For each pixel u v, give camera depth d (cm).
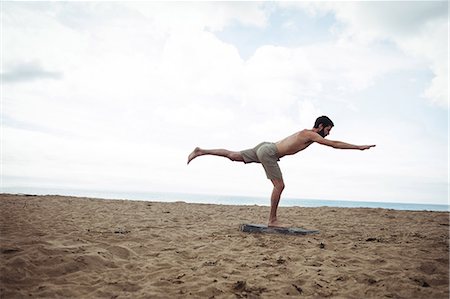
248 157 511
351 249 379
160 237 436
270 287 256
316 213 798
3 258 294
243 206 1010
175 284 262
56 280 265
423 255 347
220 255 350
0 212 604
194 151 512
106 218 607
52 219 557
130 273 289
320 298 237
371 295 241
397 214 775
